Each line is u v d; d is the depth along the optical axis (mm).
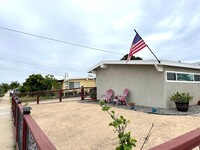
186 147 1181
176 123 5980
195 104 10922
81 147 4449
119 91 11469
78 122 6953
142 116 7207
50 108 11094
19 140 4023
